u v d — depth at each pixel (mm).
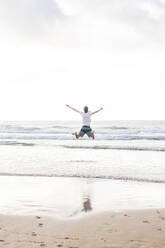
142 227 5090
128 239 4504
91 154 17906
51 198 7461
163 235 4668
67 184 9312
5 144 24859
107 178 10344
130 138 30734
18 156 16703
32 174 11086
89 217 5762
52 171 11727
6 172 11531
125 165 13352
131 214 5949
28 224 5301
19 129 47500
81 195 7777
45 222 5438
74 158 15922
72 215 5906
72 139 30594
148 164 13641
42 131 42438
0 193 8023
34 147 22234
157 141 27922
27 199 7312
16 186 8992
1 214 5992
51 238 4559
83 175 10812
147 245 4246
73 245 4250
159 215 5855
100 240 4465
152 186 8977
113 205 6738
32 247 4156
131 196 7676
